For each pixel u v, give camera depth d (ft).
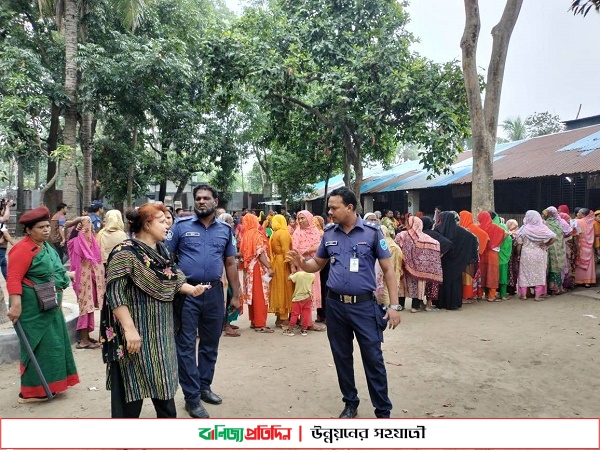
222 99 48.80
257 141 65.77
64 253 30.35
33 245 13.03
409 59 47.03
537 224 26.63
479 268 26.96
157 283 9.60
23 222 12.93
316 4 48.08
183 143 53.06
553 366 15.88
